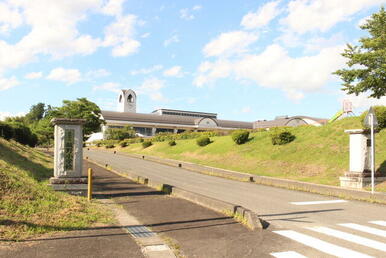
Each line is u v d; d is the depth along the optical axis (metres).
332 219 8.18
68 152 11.48
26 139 33.06
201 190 13.71
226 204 8.45
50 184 11.07
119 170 19.75
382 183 13.53
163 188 12.54
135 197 11.03
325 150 20.58
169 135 47.34
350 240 6.24
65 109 35.69
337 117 30.02
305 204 10.41
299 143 23.34
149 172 21.73
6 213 6.82
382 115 19.09
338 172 17.33
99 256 5.05
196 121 83.25
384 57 14.60
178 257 5.15
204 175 20.36
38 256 4.95
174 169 24.20
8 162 14.11
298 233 6.73
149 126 78.56
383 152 17.22
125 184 14.49
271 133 25.80
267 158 23.28
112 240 5.95
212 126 84.62
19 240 5.66
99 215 7.91
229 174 19.53
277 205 10.22
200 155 30.98
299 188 14.03
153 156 36.66
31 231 6.13
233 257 5.18
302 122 75.31
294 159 21.31
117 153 44.72
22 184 8.86
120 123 74.25
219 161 26.81
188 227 7.05
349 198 11.59
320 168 18.75
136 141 55.44
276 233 6.70
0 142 19.03
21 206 7.38
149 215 8.21
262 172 21.02
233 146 29.03
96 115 37.97
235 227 7.08
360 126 21.38
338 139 21.12
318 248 5.71
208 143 34.12
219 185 15.52
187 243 5.91
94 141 72.75
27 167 15.58
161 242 5.91
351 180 13.62
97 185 14.03
